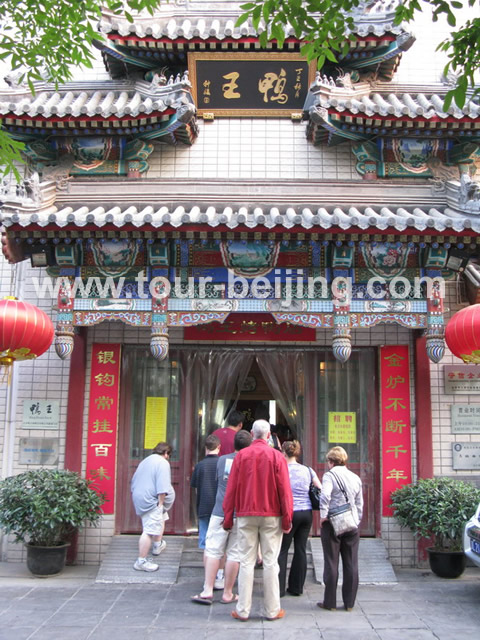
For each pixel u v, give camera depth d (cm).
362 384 929
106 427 889
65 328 812
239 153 977
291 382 930
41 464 888
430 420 888
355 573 682
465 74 546
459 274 911
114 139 934
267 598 648
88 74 1045
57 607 684
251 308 812
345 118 880
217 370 936
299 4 575
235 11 1027
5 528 822
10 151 657
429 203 932
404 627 632
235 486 655
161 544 829
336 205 922
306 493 736
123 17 956
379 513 881
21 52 705
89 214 743
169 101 860
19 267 940
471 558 740
